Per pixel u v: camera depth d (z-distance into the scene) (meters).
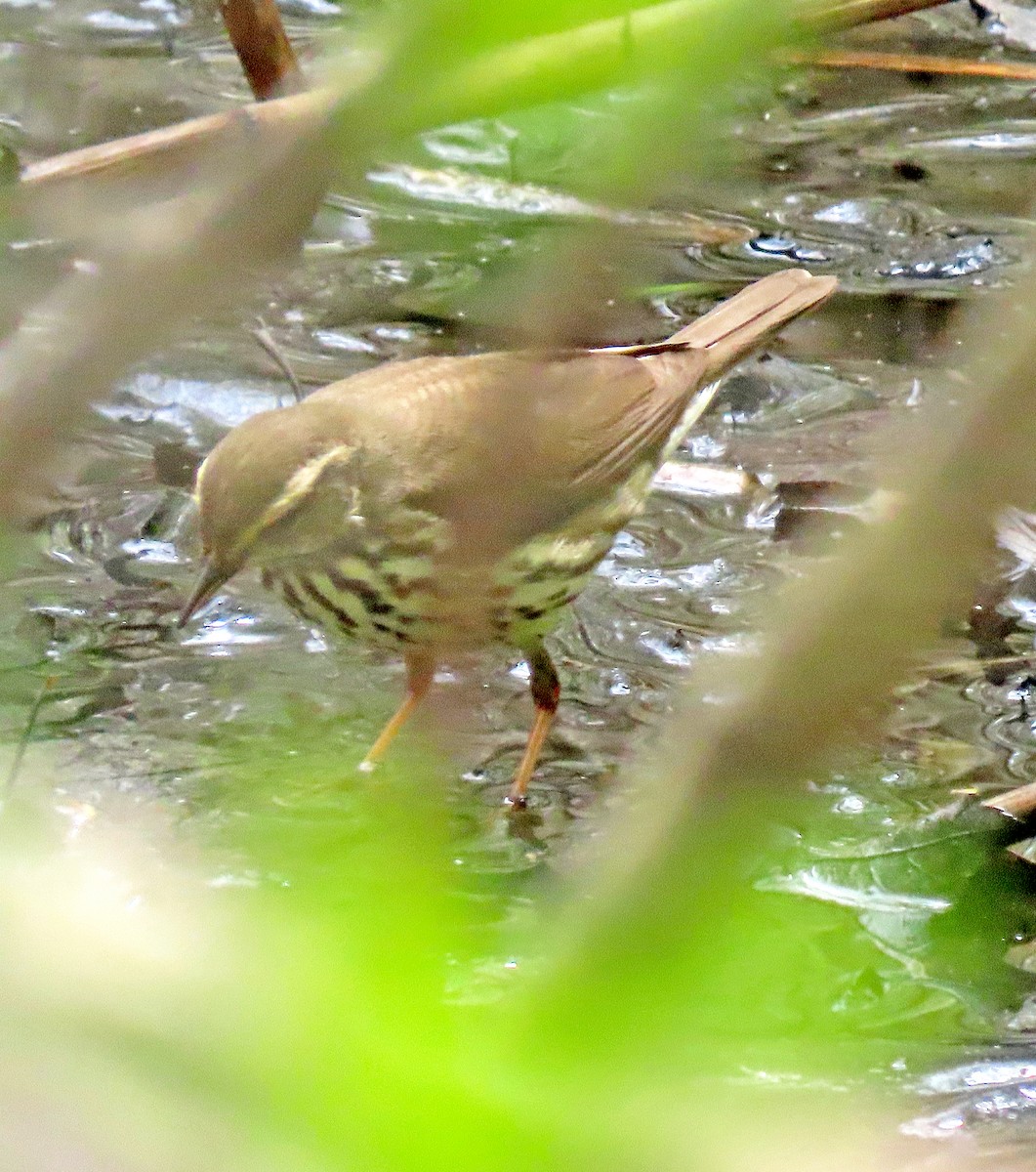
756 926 3.33
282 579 9.82
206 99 16.64
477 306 14.06
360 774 9.34
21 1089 2.66
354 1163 2.56
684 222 15.58
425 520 9.20
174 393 13.20
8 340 4.91
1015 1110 6.84
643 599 11.28
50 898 2.92
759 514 12.14
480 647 9.65
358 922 2.91
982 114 17.61
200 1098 2.64
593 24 3.02
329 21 17.06
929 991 7.54
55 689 10.22
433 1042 2.70
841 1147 5.06
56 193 8.55
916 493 2.52
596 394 10.02
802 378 13.64
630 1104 2.72
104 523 11.88
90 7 18.33
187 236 3.00
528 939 6.93
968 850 8.34
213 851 8.49
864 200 16.08
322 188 3.50
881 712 3.50
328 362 13.61
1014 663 10.47
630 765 9.56
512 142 5.88
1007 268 15.03
